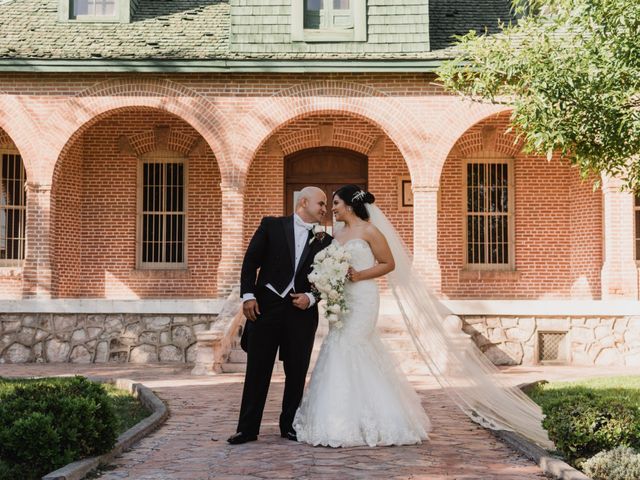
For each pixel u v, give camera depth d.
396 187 18.38
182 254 18.64
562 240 18.39
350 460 6.05
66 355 14.96
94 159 18.52
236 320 14.30
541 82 10.16
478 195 18.61
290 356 6.94
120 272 18.39
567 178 18.44
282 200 18.39
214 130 16.48
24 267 16.22
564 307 15.01
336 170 18.70
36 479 5.51
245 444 6.74
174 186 18.70
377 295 7.12
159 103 16.50
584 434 5.81
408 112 16.44
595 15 9.98
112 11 17.52
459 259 18.42
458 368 7.60
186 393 10.29
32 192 16.34
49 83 16.45
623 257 16.47
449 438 7.04
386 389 6.86
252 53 16.53
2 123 16.41
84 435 5.88
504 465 5.92
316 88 16.53
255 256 6.94
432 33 17.28
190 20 17.70
